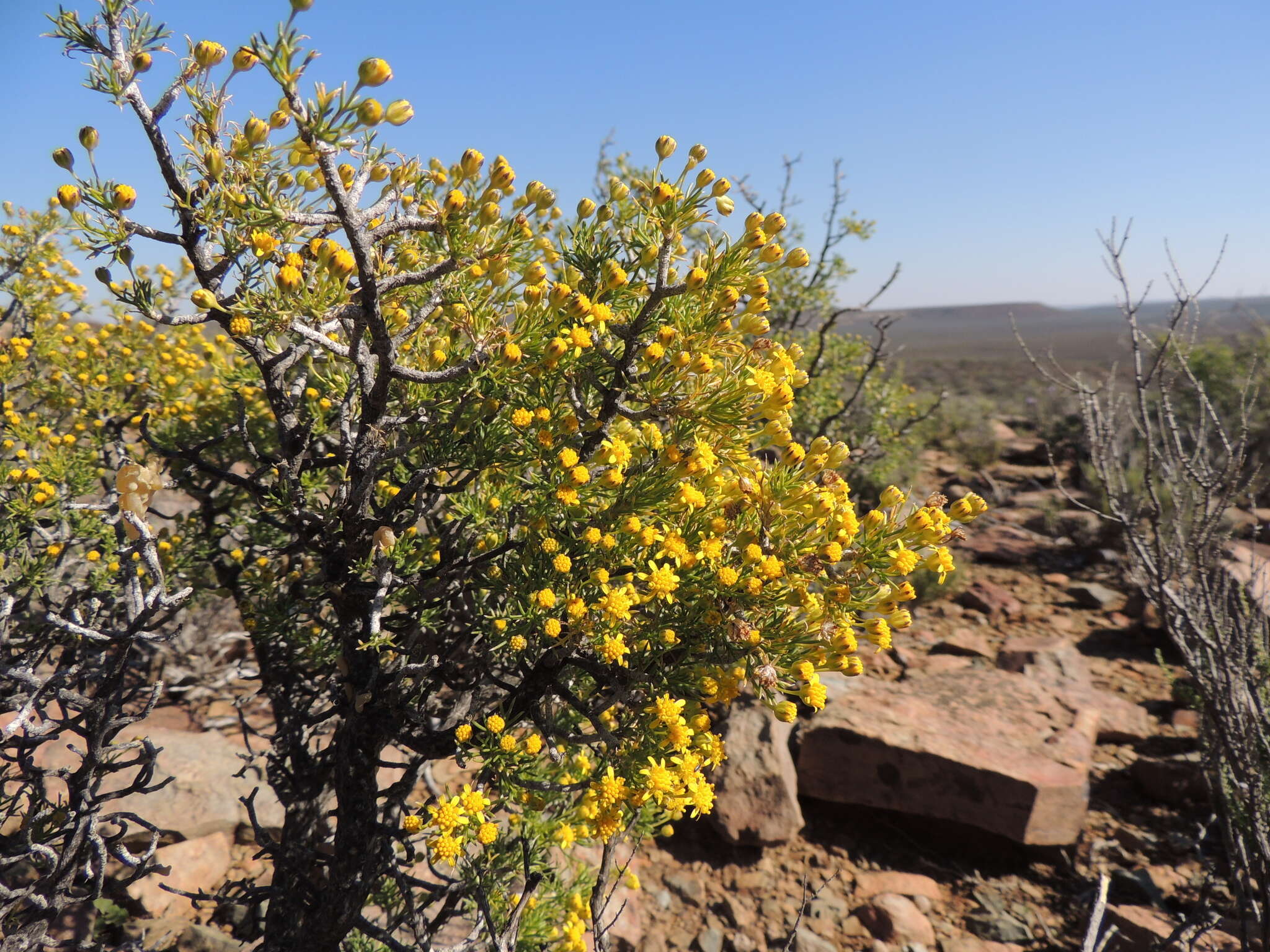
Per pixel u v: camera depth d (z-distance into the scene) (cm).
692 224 170
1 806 222
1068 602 789
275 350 164
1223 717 322
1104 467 371
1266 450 891
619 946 354
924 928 374
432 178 167
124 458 257
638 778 170
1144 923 357
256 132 127
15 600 224
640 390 182
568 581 174
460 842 175
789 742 471
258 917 272
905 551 163
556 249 185
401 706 197
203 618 451
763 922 381
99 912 307
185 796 368
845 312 534
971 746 446
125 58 122
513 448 182
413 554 192
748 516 173
